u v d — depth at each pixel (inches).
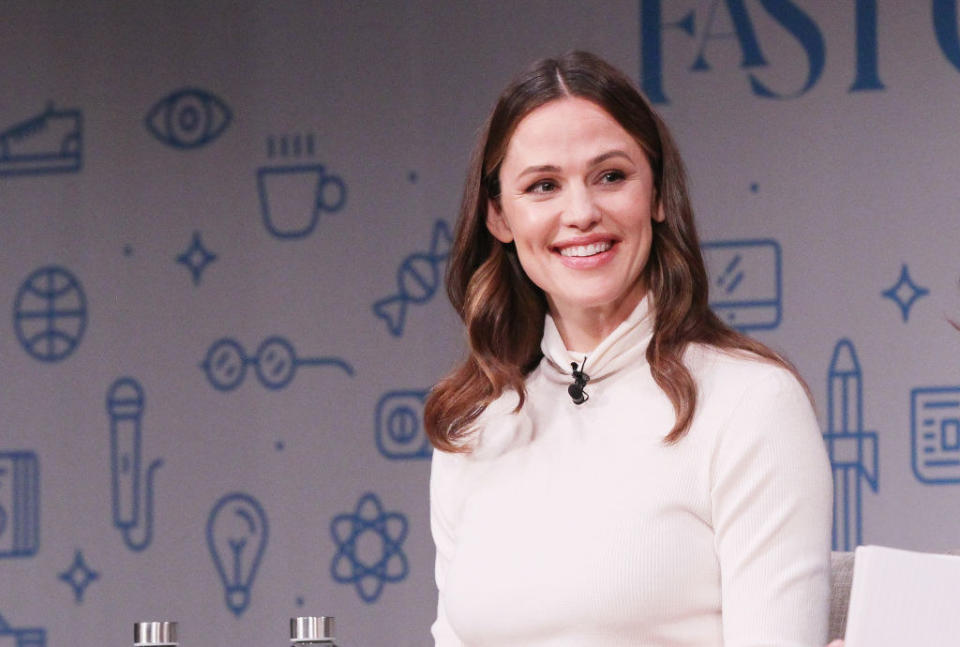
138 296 436.8
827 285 400.5
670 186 207.8
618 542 192.1
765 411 191.8
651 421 201.0
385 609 418.0
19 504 436.5
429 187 425.4
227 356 431.5
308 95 433.1
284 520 424.8
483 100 423.8
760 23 408.8
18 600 434.0
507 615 197.3
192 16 439.8
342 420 424.5
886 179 399.9
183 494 429.7
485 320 221.9
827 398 398.6
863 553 152.2
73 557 432.8
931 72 399.5
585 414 208.2
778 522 187.3
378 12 430.6
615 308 211.8
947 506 390.3
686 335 206.2
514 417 214.7
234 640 423.5
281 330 429.7
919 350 394.9
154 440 432.1
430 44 427.5
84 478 434.6
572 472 202.7
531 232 205.5
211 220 435.2
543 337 219.9
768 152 406.0
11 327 441.1
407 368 422.6
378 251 426.6
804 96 405.1
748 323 403.2
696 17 412.2
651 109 207.8
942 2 400.2
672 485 193.8
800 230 402.9
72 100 444.1
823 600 186.4
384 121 428.8
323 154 431.2
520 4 422.6
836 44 404.5
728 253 406.0
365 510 421.4
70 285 440.5
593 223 201.2
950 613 148.3
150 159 439.5
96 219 440.1
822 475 191.2
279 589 422.9
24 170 445.1
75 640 430.3
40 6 447.5
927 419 393.1
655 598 190.2
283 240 431.5
